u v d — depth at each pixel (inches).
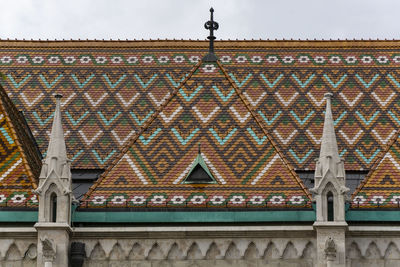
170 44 2755.9
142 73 2687.0
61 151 2229.3
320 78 2637.8
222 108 2443.4
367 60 2689.5
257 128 2395.4
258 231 2196.1
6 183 2266.2
